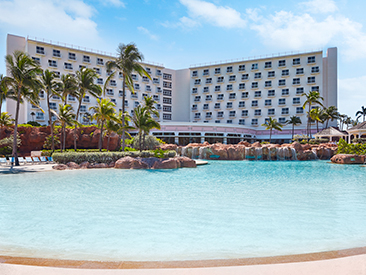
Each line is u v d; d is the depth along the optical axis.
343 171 19.97
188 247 5.09
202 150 35.69
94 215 7.40
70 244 5.27
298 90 64.88
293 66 65.12
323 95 66.50
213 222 6.74
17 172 17.80
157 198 9.63
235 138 65.19
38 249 5.01
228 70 71.50
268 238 5.59
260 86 68.25
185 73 77.12
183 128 57.97
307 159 34.25
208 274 3.34
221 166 24.62
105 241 5.43
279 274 3.31
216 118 72.12
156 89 72.75
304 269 3.44
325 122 64.31
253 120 68.62
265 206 8.42
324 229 6.18
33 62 22.34
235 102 70.50
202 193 10.63
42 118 54.91
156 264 3.79
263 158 34.09
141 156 24.09
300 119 64.50
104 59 63.88
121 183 13.29
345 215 7.38
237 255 4.70
